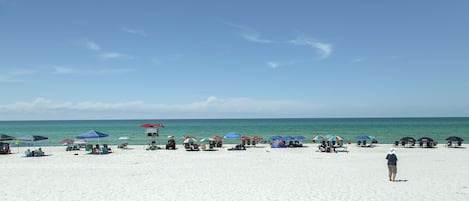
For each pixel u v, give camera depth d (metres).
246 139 38.19
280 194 15.04
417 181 17.81
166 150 35.56
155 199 14.24
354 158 28.34
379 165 24.06
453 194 14.90
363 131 83.56
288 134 75.44
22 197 14.62
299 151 34.28
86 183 17.58
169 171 21.44
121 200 14.09
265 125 140.88
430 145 38.19
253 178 18.92
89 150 34.19
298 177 19.19
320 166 23.58
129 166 23.73
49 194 15.12
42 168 22.83
